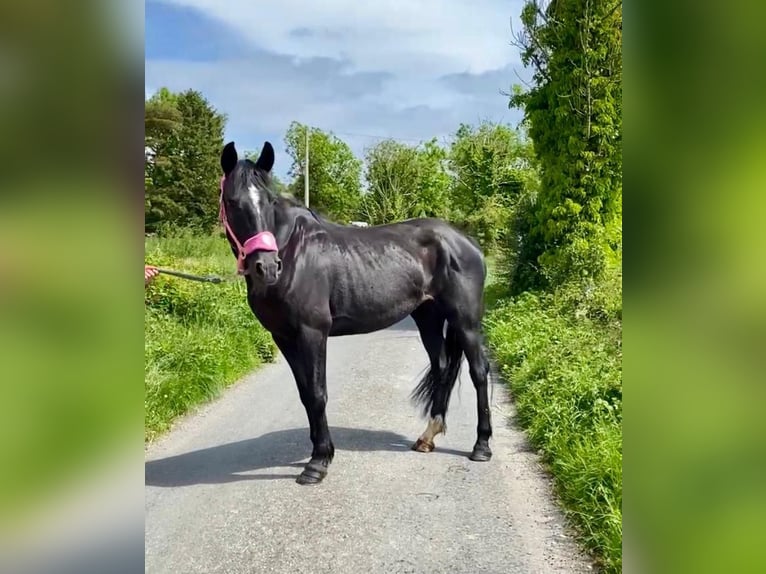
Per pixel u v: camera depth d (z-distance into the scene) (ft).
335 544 11.41
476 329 16.12
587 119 35.94
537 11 38.17
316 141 123.03
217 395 21.25
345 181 125.80
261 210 12.87
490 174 96.78
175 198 91.91
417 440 16.75
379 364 26.73
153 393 18.42
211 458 15.78
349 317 14.96
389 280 15.17
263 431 17.88
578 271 35.06
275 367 25.71
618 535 10.27
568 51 36.42
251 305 14.24
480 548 11.16
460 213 99.55
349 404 20.58
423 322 17.01
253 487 13.94
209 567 10.68
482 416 15.62
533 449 16.01
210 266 38.50
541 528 11.84
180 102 97.66
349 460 15.52
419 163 118.83
